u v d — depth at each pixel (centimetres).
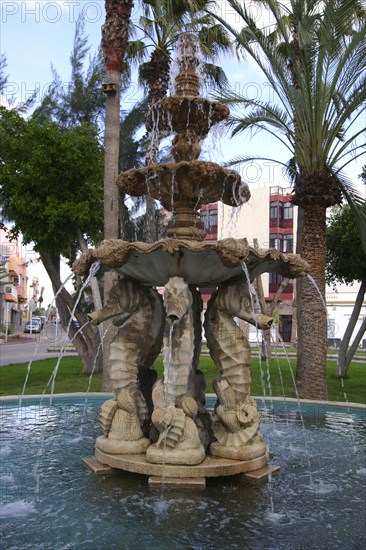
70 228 1430
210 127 559
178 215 541
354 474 483
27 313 6712
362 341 3303
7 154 1430
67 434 640
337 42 979
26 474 469
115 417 484
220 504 399
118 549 324
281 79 1073
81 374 1573
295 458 539
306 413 805
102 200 1403
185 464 438
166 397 459
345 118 1052
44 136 1387
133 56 1616
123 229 2053
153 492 420
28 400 877
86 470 477
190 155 548
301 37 938
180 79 549
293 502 408
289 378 1471
